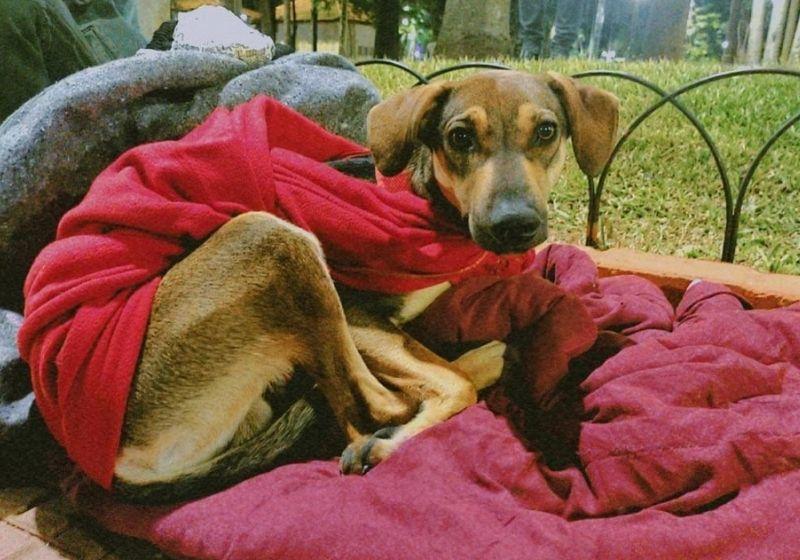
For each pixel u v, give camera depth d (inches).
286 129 32.5
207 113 34.3
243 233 26.1
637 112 68.1
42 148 29.1
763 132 62.4
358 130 39.1
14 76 39.8
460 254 29.8
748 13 282.7
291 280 25.9
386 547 21.6
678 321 36.3
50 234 30.5
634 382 27.9
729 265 42.4
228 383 26.0
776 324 32.3
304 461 28.5
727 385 27.5
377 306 30.1
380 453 26.4
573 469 25.5
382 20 181.6
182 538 23.8
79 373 23.9
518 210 25.7
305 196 28.5
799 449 23.3
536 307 30.3
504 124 27.7
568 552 21.2
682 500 23.1
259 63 38.3
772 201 52.4
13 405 28.6
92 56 46.9
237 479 26.7
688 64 99.9
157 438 25.1
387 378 28.8
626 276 40.2
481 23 132.0
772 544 21.5
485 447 25.8
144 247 25.7
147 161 26.9
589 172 30.9
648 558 21.1
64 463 29.3
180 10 90.6
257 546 22.4
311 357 27.0
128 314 24.7
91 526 27.2
